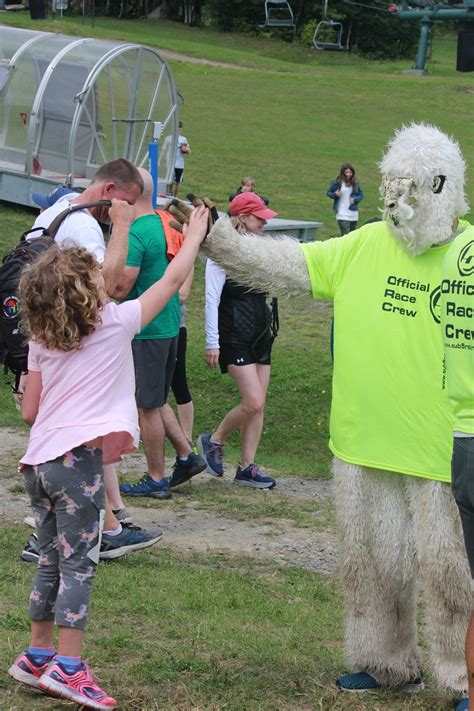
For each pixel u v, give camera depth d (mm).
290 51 77562
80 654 4238
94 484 3922
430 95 51312
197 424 12758
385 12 80562
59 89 21656
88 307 3809
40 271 3820
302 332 15828
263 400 8781
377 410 4234
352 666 4422
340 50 79188
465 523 3844
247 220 7805
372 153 35625
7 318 4875
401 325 4211
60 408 3916
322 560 6938
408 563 4320
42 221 5719
